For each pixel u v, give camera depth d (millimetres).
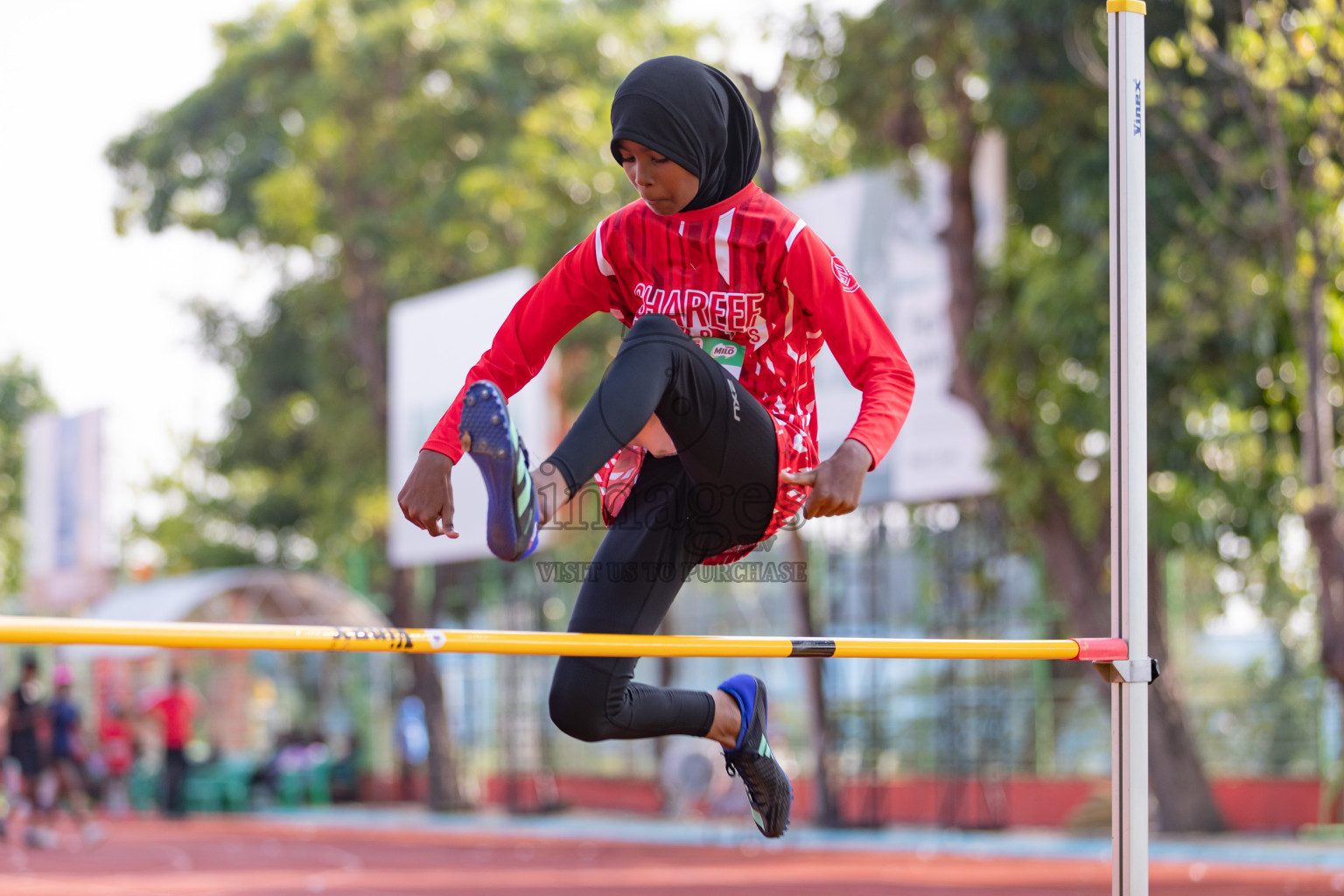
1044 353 22391
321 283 41062
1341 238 17328
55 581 46625
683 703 4730
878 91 23656
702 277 4387
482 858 23422
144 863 22672
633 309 4633
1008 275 23484
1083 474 22625
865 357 4355
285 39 40594
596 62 38625
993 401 22891
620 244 4477
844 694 29250
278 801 37125
